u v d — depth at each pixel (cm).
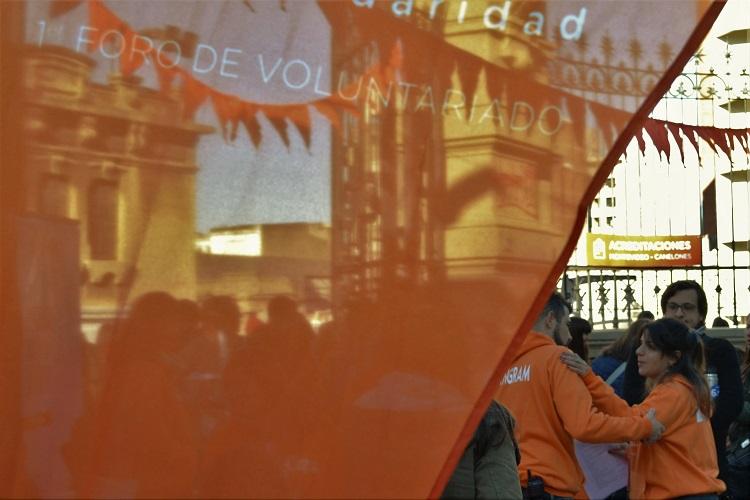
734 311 1261
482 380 217
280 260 228
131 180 231
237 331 227
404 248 222
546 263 216
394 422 220
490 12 221
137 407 227
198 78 231
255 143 230
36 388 227
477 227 220
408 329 221
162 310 229
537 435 440
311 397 224
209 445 225
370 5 227
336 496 221
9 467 226
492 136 219
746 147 948
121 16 232
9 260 230
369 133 225
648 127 908
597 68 216
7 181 231
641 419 448
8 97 232
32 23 233
